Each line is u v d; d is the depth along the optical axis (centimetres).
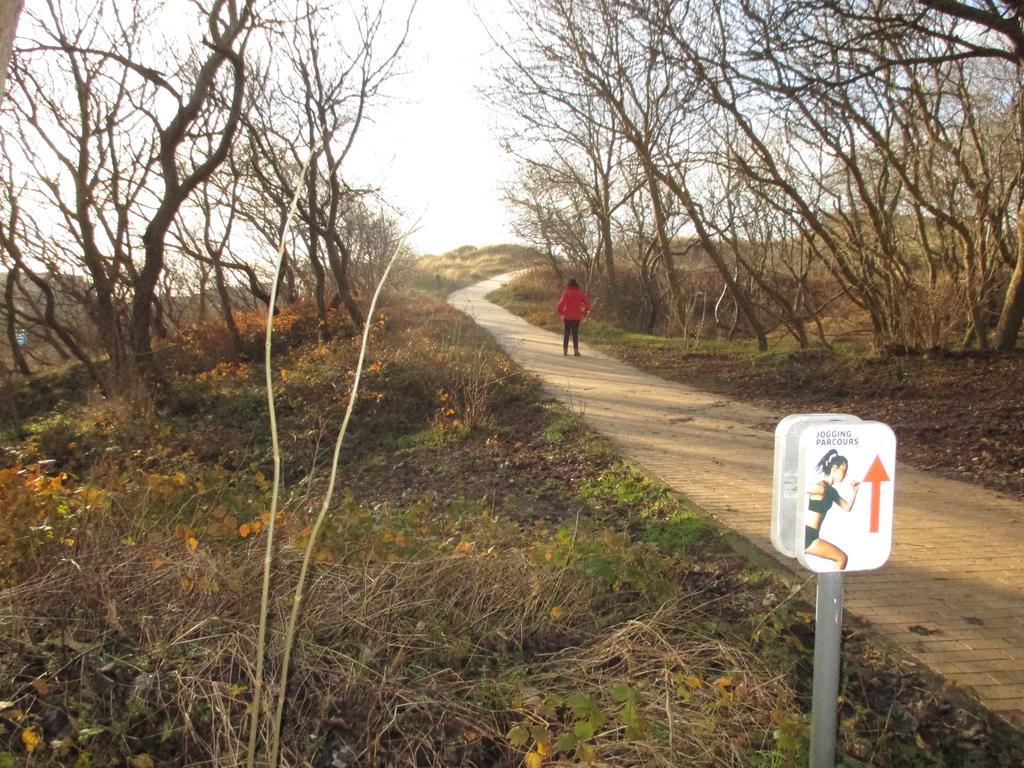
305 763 288
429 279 5506
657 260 2684
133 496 490
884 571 484
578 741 277
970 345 1377
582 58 1714
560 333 2377
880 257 1355
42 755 289
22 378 1700
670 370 1552
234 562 403
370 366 1248
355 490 794
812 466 232
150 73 1174
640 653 352
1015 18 998
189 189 1241
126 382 1173
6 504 411
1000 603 438
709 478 722
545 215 3297
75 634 347
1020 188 1278
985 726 318
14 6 272
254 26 1247
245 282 2216
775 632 377
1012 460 759
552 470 813
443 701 319
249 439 1020
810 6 1024
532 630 382
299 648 341
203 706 314
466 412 1052
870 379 1227
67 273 1529
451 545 450
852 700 334
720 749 294
